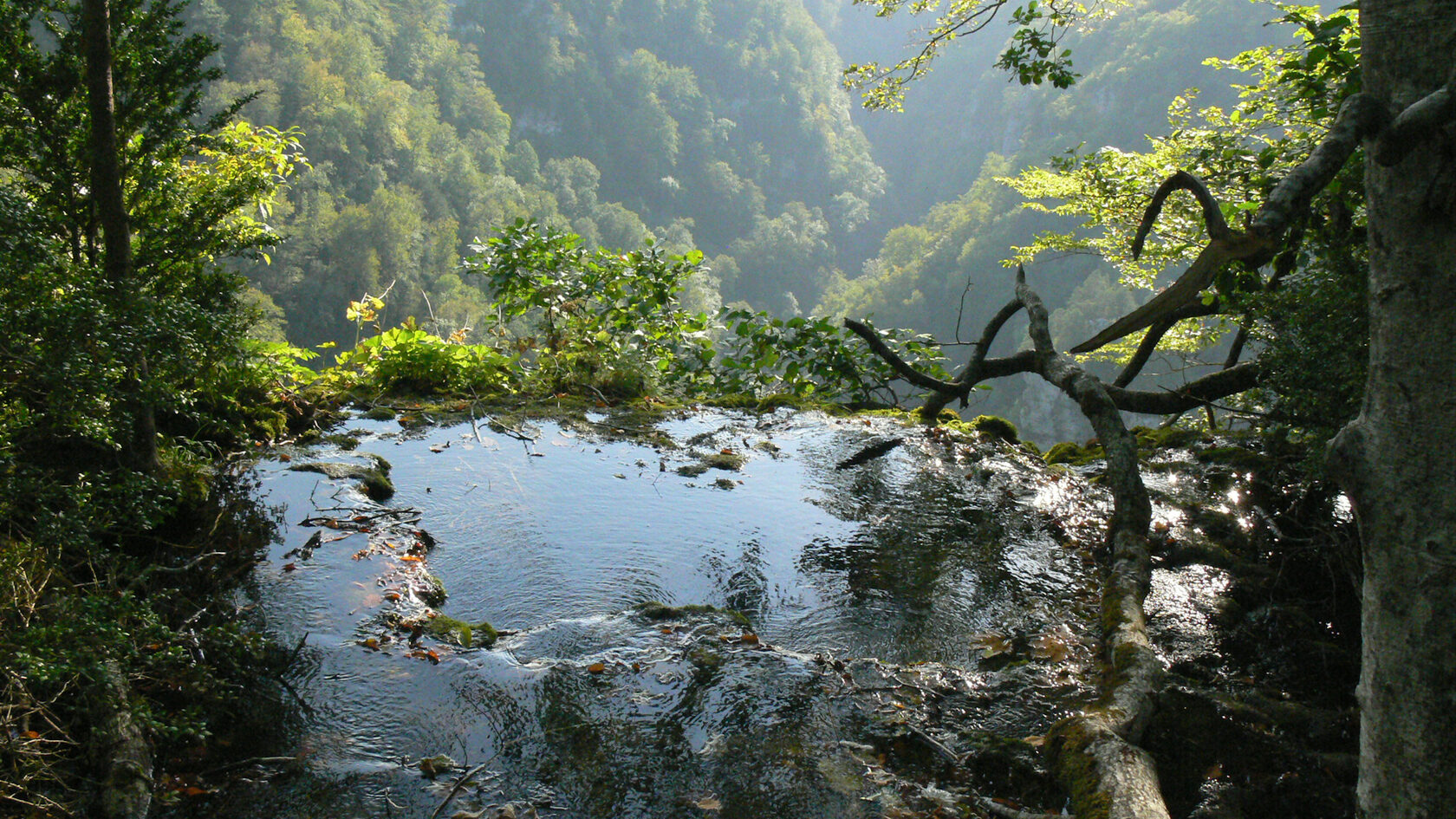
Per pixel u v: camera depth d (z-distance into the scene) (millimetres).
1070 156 7285
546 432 4723
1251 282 3875
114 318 2492
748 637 2709
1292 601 3037
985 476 4234
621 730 2260
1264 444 3992
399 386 5391
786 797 2037
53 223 3105
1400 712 1245
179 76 3344
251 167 4133
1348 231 2979
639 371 5879
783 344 6230
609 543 3418
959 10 6953
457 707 2332
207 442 3646
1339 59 3943
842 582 3182
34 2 3105
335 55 85938
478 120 106688
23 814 1839
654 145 127938
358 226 67375
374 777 2062
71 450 3070
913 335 6281
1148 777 1865
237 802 1969
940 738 2268
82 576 2701
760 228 122938
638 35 144500
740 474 4234
